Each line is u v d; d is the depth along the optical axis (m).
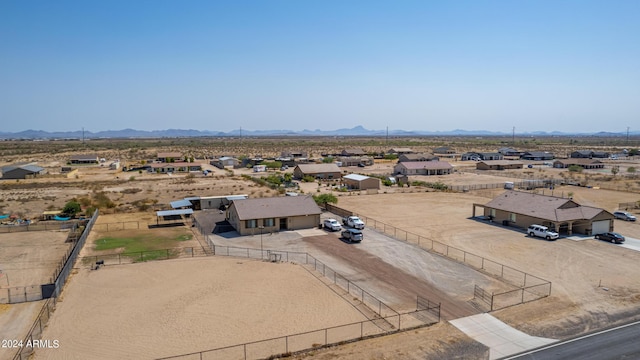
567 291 35.22
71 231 56.62
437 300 33.34
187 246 49.47
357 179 98.62
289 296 34.28
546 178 115.75
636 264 42.00
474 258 44.22
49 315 30.80
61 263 43.06
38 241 51.50
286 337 26.02
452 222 62.12
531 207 57.84
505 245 49.16
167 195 86.44
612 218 54.84
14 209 71.06
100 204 74.06
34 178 112.75
